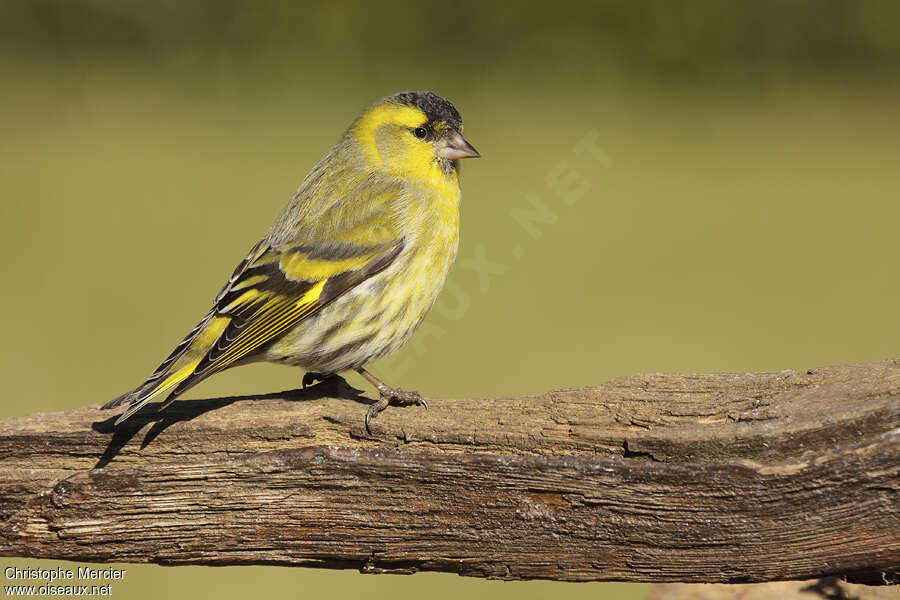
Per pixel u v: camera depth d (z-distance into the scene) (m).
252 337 3.32
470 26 7.12
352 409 3.29
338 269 3.33
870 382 3.28
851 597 3.29
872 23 6.88
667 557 3.27
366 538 3.28
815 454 3.26
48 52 7.22
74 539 3.28
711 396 3.29
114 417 3.29
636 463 3.26
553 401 3.29
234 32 7.19
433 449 3.29
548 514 3.27
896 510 3.26
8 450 3.29
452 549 3.27
